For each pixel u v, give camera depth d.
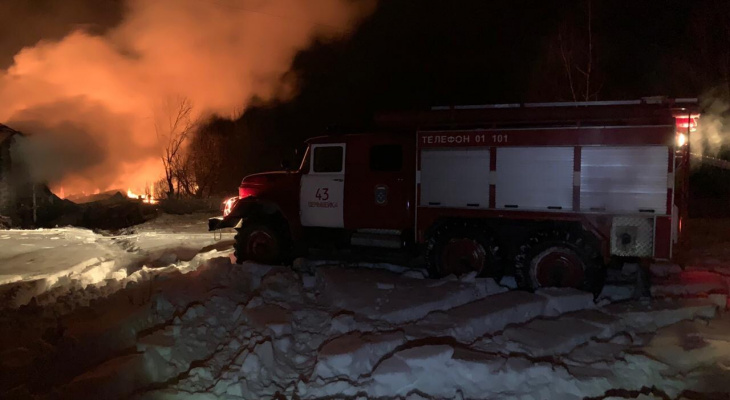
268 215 9.41
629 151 6.83
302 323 5.94
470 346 5.19
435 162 7.80
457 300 6.42
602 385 4.46
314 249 10.27
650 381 4.58
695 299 6.46
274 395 4.50
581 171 7.05
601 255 6.98
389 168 8.52
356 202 8.62
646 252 6.83
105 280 7.61
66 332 5.02
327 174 8.83
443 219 7.89
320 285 7.28
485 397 4.41
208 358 5.13
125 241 12.83
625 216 6.88
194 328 5.54
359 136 8.64
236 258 9.55
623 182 6.87
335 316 5.78
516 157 7.36
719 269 8.38
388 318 5.82
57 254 10.27
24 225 18.69
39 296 6.87
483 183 7.54
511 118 7.32
